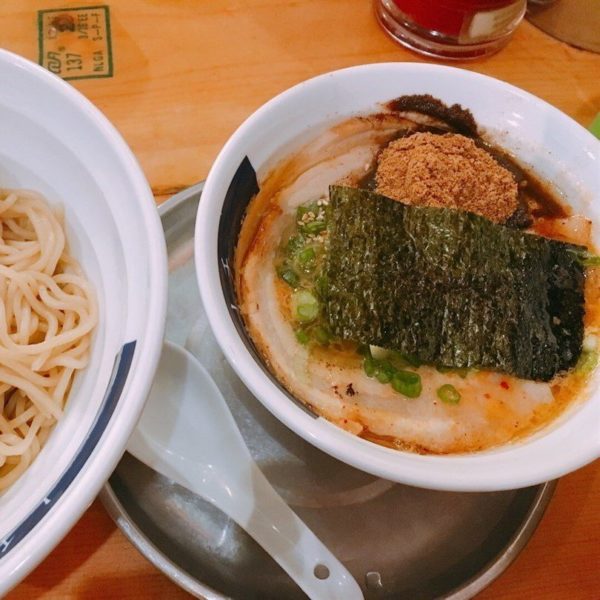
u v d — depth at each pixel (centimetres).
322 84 26
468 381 23
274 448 24
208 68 32
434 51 34
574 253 25
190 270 27
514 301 24
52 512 14
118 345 16
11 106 19
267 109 24
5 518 15
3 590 13
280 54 33
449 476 18
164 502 23
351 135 27
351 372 23
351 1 35
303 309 24
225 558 22
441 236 24
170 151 30
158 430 23
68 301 20
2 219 21
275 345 23
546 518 23
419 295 23
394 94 27
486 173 26
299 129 26
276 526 22
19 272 20
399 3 33
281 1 35
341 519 23
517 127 27
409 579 22
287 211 26
